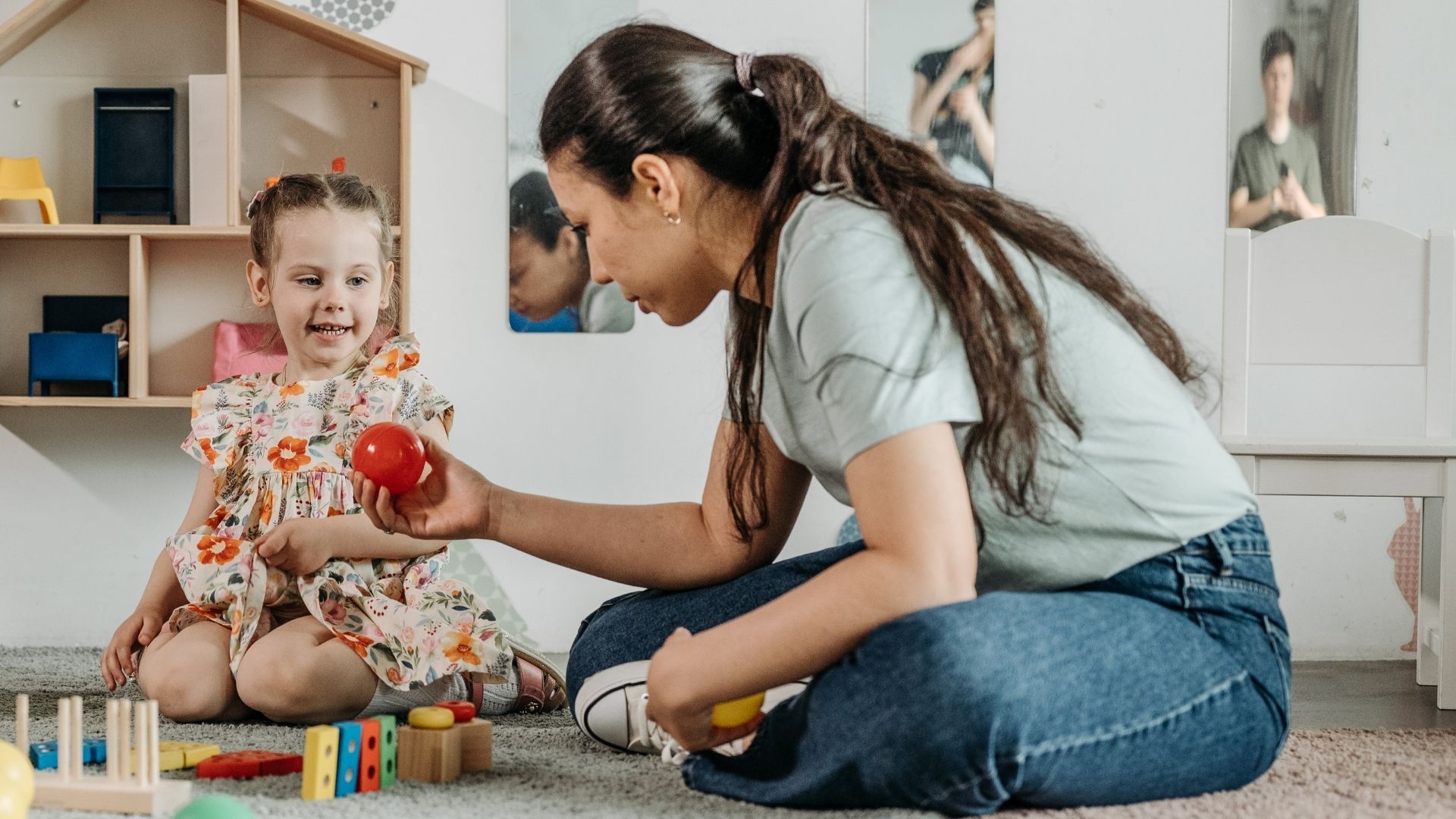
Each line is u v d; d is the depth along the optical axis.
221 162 2.02
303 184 1.57
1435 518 1.78
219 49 2.12
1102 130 2.15
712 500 1.15
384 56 2.03
